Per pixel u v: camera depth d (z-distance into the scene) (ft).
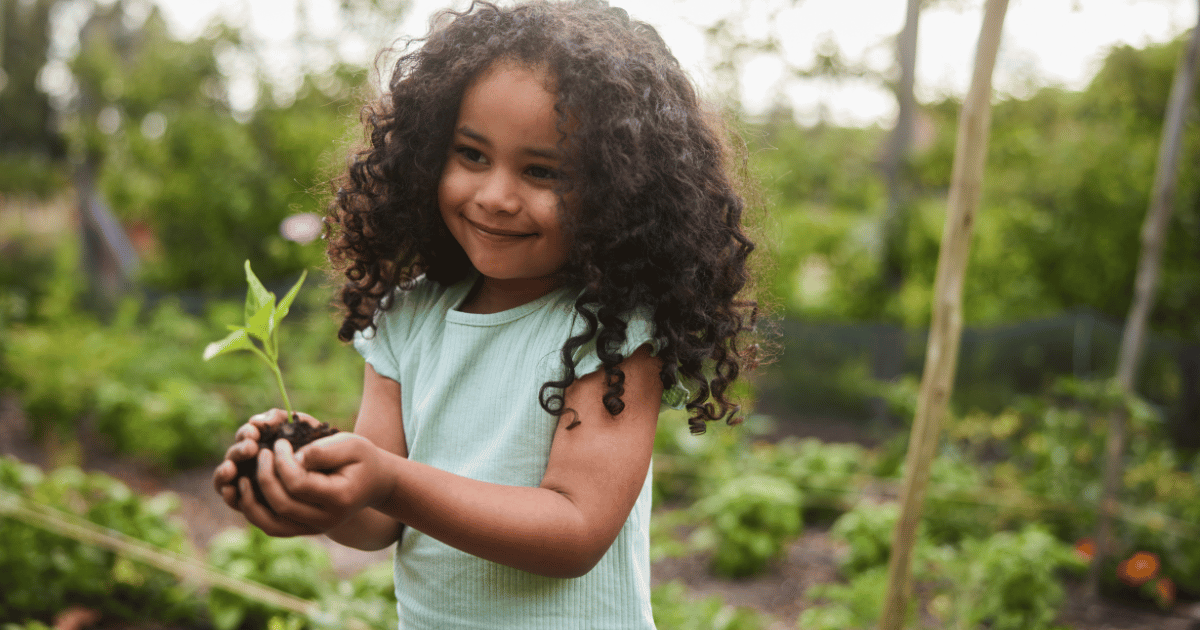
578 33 2.92
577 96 2.81
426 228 3.33
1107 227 19.42
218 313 20.79
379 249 3.49
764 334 3.84
